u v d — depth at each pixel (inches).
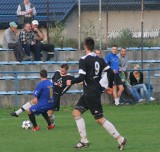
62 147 1241.4
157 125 1610.5
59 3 2706.7
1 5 2844.5
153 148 1217.4
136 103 2126.0
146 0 2706.7
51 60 2331.4
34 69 2242.9
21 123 1686.8
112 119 1752.0
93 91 1167.6
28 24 2268.7
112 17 2669.8
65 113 1937.7
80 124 1195.9
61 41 2481.5
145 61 2380.7
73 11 2664.9
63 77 1654.8
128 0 2704.2
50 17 2637.8
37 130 1523.1
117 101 2084.2
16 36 2298.2
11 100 2080.5
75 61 2314.2
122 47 2317.9
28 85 2144.4
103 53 2353.6
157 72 2349.9
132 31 2549.2
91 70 1168.8
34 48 2277.3
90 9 2657.5
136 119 1750.7
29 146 1263.5
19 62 2246.6
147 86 2192.4
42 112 1514.5
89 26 2591.0
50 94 1512.1
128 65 2342.5
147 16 2699.3
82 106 1193.4
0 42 2795.3
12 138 1390.3
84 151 1179.9
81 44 2452.0
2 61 2263.8
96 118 1176.8
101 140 1332.4
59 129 1546.5
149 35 2561.5
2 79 2134.6
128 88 2111.2
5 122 1713.8
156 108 2031.3
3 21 2795.3
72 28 2637.8
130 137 1381.6
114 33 2541.8
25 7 2378.2
